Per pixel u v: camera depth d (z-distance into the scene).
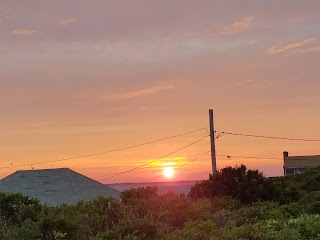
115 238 11.20
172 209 15.37
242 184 26.81
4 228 14.34
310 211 26.03
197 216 15.49
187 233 11.78
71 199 35.91
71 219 13.11
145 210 14.85
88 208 15.00
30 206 17.23
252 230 12.13
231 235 11.66
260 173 28.20
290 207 18.83
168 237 11.55
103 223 13.52
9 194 18.27
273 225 14.08
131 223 11.67
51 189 37.50
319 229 13.88
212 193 26.61
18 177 39.88
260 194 26.94
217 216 15.71
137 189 17.23
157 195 17.16
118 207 14.35
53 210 14.51
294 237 12.96
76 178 40.19
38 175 40.28
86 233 12.98
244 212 16.47
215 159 38.28
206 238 11.67
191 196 26.89
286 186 31.36
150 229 11.73
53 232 12.30
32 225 13.22
